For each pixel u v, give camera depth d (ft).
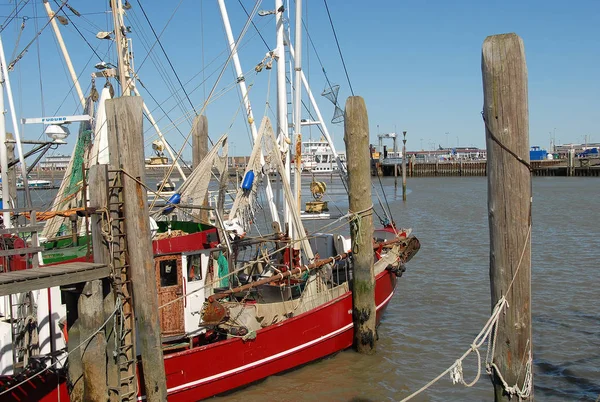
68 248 40.42
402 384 39.37
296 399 37.27
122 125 29.58
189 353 35.42
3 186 48.42
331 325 43.42
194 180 50.85
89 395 28.94
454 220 129.80
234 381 37.83
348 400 37.22
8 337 30.81
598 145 588.91
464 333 49.26
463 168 404.77
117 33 46.16
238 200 48.16
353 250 43.98
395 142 411.13
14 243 35.47
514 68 21.42
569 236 99.86
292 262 46.03
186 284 36.96
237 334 38.17
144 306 30.17
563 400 36.55
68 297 29.73
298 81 51.47
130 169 29.63
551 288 62.75
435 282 67.00
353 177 42.93
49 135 48.19
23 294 32.22
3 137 48.32
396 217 140.77
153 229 46.32
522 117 21.58
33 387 30.48
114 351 30.01
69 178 49.62
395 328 50.78
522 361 22.57
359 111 42.27
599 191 218.59
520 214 21.91
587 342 46.29
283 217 53.01
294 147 51.39
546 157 472.03
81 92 64.95
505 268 22.31
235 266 47.21
